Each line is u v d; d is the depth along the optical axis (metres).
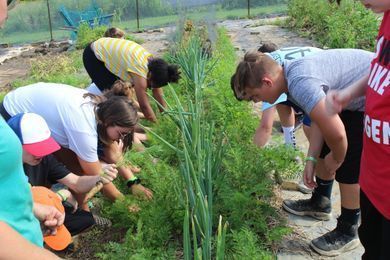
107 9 10.44
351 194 1.80
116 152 2.16
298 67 1.62
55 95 2.04
